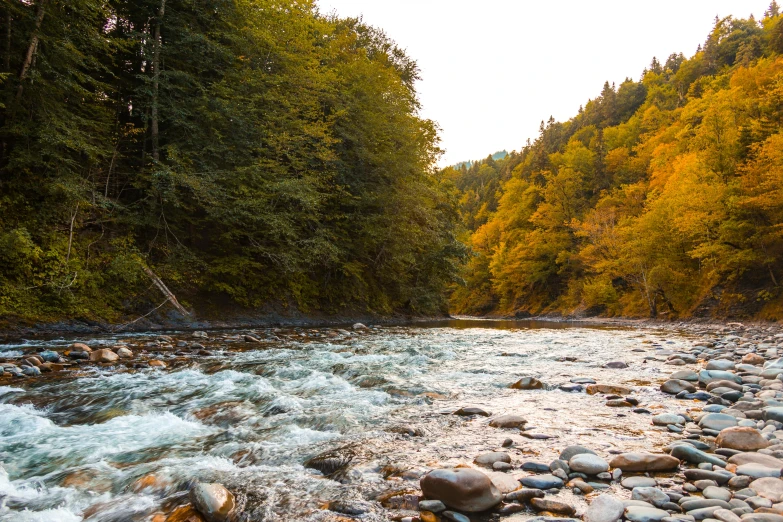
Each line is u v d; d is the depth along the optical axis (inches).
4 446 171.5
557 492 124.4
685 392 249.1
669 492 121.6
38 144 553.3
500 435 180.1
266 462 155.6
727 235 1141.7
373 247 1043.3
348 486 130.9
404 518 110.8
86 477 141.6
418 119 1208.2
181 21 753.6
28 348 400.8
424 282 1337.4
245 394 249.9
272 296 824.9
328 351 430.0
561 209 2448.3
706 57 4143.7
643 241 1395.2
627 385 283.4
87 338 484.4
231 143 774.5
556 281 2422.5
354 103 985.5
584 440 171.5
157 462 155.5
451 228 1397.6
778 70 1619.1
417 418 207.5
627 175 2763.3
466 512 113.9
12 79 549.3
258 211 737.6
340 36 1197.1
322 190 924.0
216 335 558.9
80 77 612.7
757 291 1095.6
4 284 502.3
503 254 2689.5
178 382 279.1
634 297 1683.1
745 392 248.5
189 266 701.9
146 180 704.4
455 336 635.5
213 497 116.0
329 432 187.5
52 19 583.8
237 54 868.6
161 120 729.6
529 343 550.9
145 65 784.9
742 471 132.8
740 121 1378.0
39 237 552.1
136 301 624.7
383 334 656.4
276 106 850.1
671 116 3154.5
